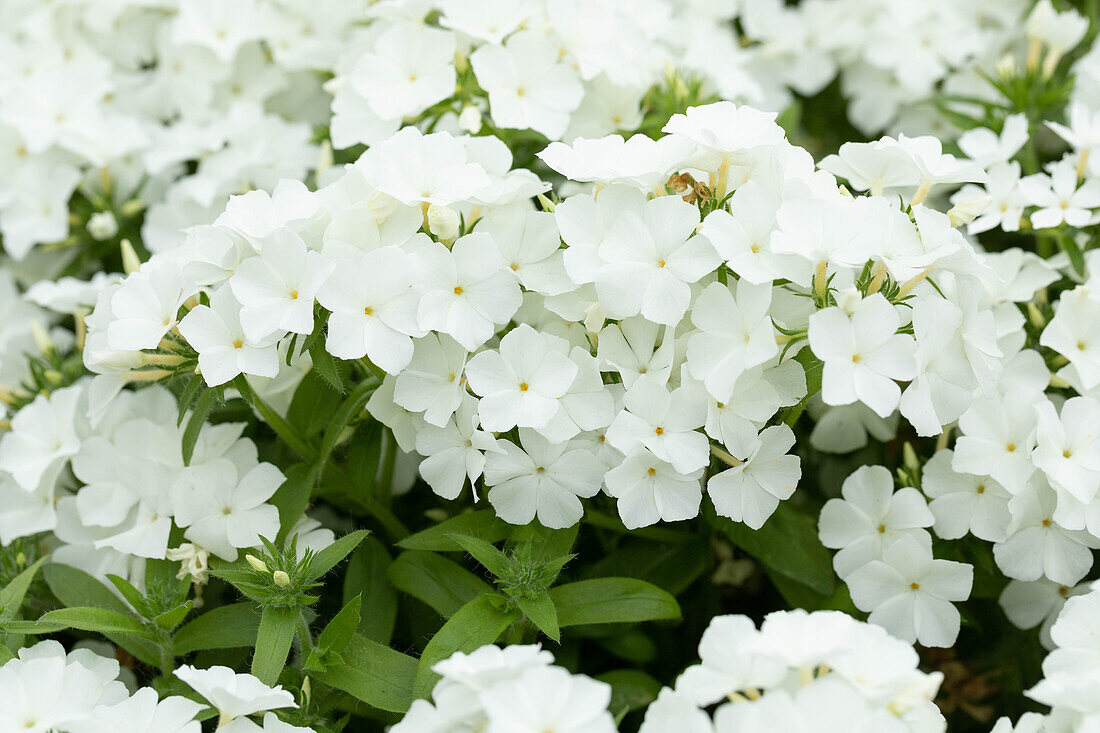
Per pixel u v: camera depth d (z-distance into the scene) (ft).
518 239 2.04
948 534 2.07
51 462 2.14
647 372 2.01
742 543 2.10
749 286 1.97
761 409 1.99
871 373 1.93
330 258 2.00
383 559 2.10
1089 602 1.96
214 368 1.98
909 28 2.52
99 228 2.36
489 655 1.86
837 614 1.90
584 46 2.20
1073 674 1.91
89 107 2.39
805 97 2.63
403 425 2.06
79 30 2.49
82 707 1.94
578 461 2.00
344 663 1.98
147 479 2.11
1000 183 2.19
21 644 2.02
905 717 1.89
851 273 1.98
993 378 2.00
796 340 1.98
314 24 2.46
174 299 2.02
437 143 2.03
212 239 2.02
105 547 2.13
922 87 2.50
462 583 2.05
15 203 2.37
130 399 2.18
